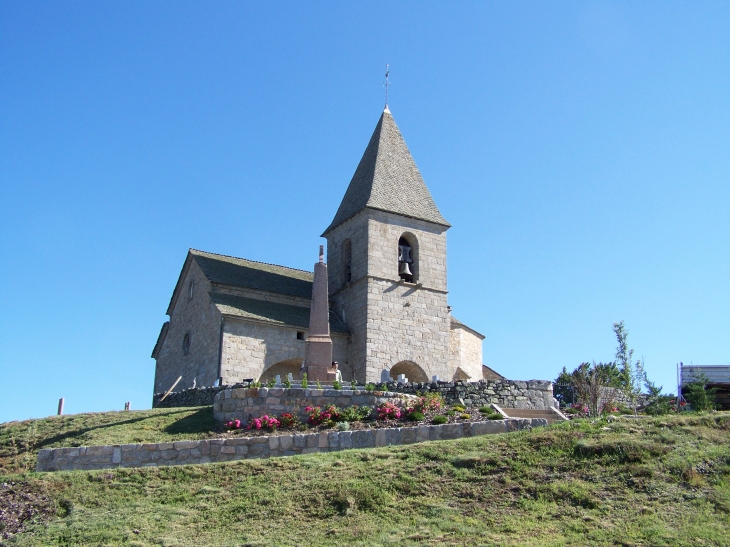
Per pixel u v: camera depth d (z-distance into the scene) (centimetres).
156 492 1847
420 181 4762
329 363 3162
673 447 1833
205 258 4541
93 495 1833
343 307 4472
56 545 1589
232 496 1792
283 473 1894
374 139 4869
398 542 1502
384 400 2622
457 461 1864
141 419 2777
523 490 1694
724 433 1931
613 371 3525
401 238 4572
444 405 2769
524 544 1445
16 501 1786
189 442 2175
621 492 1645
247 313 4038
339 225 4666
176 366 4562
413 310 4381
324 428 2500
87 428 2716
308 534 1582
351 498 1702
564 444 1894
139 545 1564
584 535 1480
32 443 2633
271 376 4056
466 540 1488
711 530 1458
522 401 2864
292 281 4756
